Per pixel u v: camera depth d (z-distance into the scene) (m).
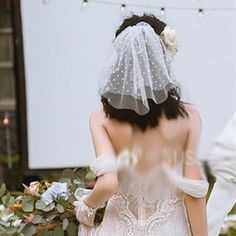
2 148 7.88
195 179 3.04
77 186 3.56
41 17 6.18
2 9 8.57
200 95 6.00
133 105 3.00
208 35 6.00
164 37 3.11
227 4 5.96
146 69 3.00
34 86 6.27
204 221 3.11
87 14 6.08
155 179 3.03
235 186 3.26
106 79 3.05
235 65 6.04
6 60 8.57
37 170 6.31
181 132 3.05
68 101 6.26
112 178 2.99
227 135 3.17
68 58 6.20
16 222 3.49
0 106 8.27
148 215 3.09
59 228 3.46
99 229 3.17
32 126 6.31
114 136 3.05
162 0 5.85
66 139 6.29
